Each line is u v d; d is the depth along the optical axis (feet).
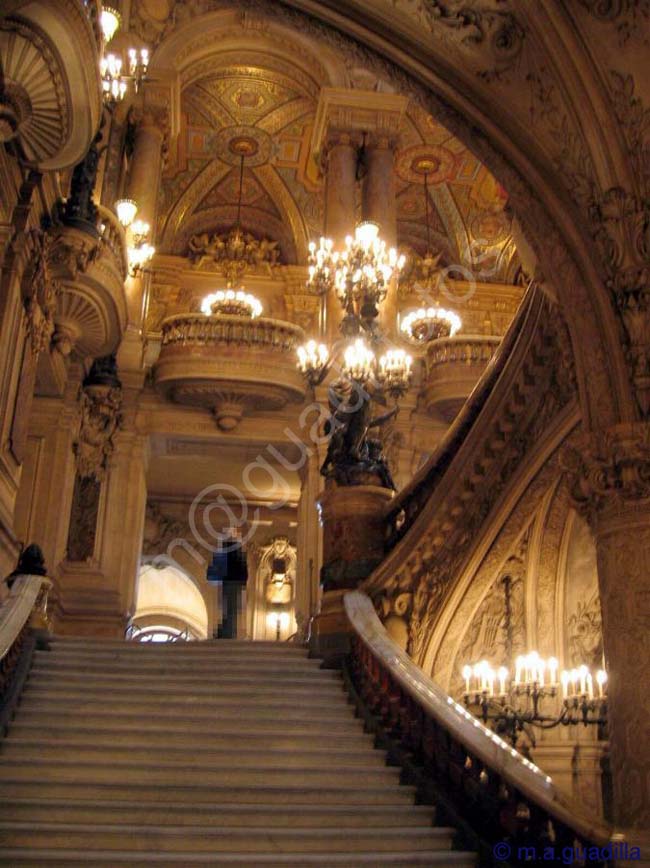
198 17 55.98
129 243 51.11
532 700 29.04
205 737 23.02
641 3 15.49
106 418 52.39
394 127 59.00
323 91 58.49
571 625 29.91
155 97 55.88
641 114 16.22
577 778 28.55
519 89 17.61
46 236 30.17
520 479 25.95
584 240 16.90
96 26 22.30
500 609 30.55
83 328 38.58
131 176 54.80
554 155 17.47
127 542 51.78
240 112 64.95
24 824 17.92
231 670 28.07
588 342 16.56
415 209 72.33
